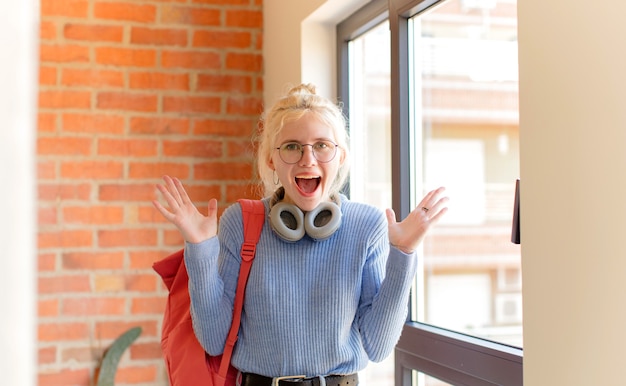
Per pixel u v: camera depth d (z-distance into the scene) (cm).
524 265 127
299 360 152
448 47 215
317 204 156
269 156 167
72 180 283
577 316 112
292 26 270
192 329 165
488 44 202
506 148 202
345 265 155
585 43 111
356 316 160
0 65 16
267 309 153
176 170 293
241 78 301
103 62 287
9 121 16
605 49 106
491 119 203
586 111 110
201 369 160
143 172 289
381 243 160
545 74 121
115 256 286
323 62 263
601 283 107
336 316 153
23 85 17
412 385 213
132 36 290
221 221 164
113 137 287
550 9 119
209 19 298
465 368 176
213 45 298
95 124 286
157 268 175
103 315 283
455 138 215
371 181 262
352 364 156
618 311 103
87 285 282
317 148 157
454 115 215
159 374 288
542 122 121
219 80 298
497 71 200
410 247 148
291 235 153
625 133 102
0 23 16
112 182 287
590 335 110
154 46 292
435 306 230
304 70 261
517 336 185
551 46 119
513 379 156
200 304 151
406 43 214
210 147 296
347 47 261
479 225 209
